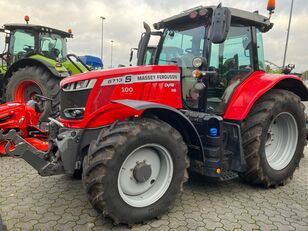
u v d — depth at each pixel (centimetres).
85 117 280
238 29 354
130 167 266
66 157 274
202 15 315
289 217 284
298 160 377
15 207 287
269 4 375
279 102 342
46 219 267
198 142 297
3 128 371
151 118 278
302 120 372
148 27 382
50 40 705
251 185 362
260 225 268
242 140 336
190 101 339
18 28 678
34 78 564
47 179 358
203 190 342
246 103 326
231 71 351
